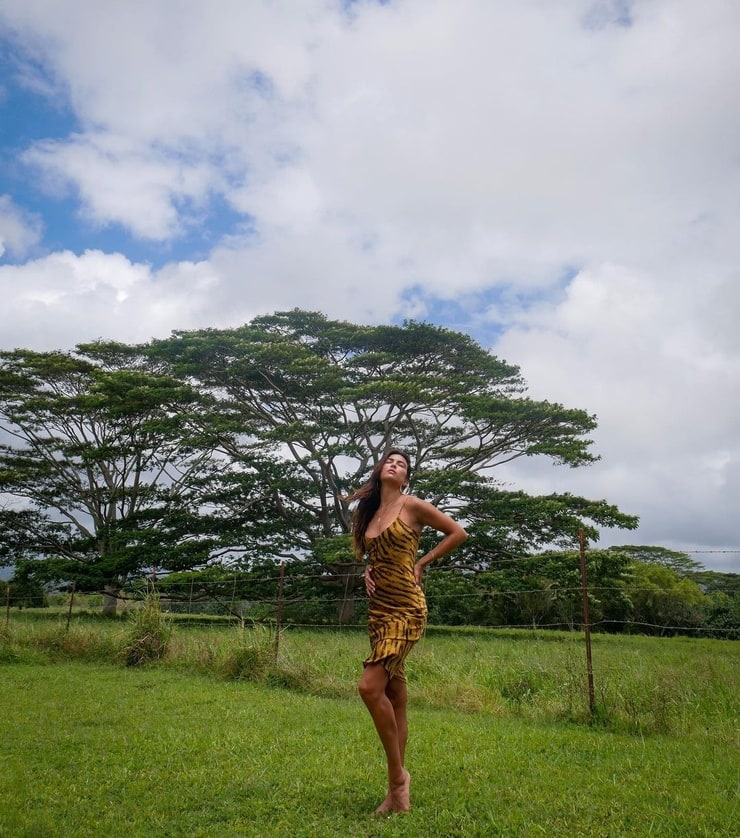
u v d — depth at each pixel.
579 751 5.39
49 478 30.91
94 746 5.39
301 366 25.47
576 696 7.11
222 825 3.72
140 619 11.12
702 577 20.22
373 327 27.05
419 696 8.01
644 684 7.30
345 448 25.41
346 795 4.20
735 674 7.85
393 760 3.88
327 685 8.57
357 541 4.33
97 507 31.30
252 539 27.48
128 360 31.41
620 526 24.12
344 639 15.18
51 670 9.94
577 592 23.20
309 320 29.08
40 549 30.73
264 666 9.37
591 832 3.50
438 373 28.11
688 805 3.94
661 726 6.31
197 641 10.74
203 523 27.45
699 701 6.98
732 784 4.36
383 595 4.01
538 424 26.69
